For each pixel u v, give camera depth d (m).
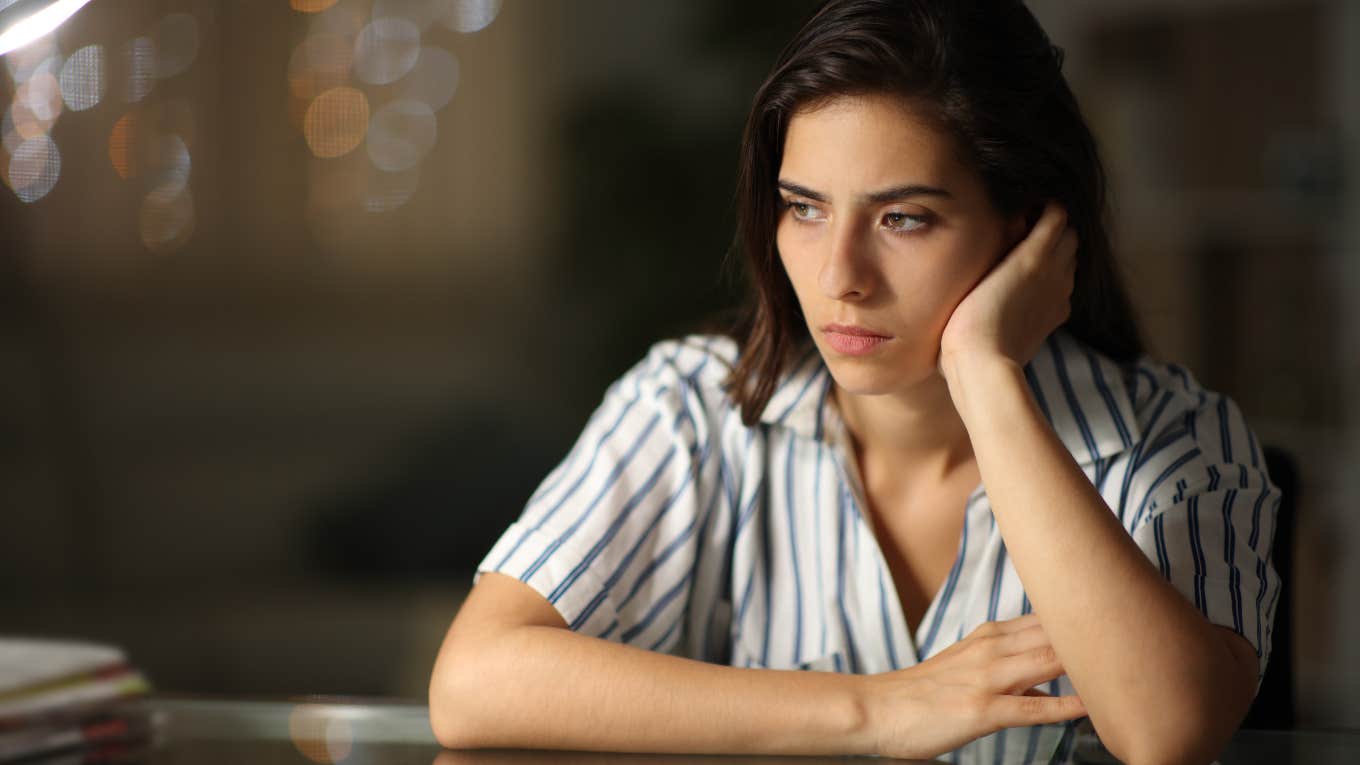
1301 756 0.97
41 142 5.18
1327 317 3.88
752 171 1.17
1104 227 1.27
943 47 1.04
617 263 5.15
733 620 1.37
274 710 1.10
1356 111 3.90
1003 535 1.01
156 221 5.48
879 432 1.29
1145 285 4.02
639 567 1.29
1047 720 0.99
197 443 5.53
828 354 1.12
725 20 4.97
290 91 5.52
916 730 1.00
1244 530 1.13
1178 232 4.04
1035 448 1.01
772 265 1.24
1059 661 1.01
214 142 5.50
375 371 5.59
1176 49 4.17
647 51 5.23
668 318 5.08
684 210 5.05
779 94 1.09
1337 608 3.60
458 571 4.92
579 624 1.21
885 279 1.08
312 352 5.63
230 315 5.63
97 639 4.20
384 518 5.00
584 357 5.20
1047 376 1.26
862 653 1.30
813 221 1.11
